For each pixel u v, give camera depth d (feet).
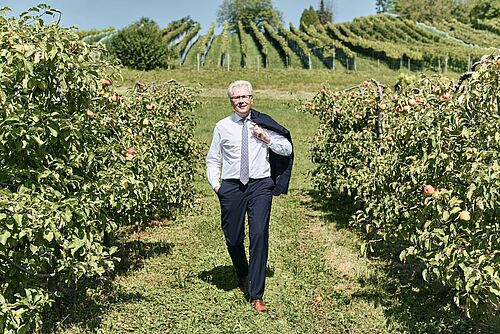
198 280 17.35
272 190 15.26
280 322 14.33
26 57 10.98
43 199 11.08
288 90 89.30
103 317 14.39
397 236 15.61
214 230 23.29
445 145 13.03
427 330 13.78
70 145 12.32
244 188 15.02
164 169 21.67
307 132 55.06
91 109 13.67
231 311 14.94
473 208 11.61
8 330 10.12
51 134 11.49
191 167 26.61
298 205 28.78
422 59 127.24
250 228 14.85
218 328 14.01
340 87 92.27
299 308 15.26
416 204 14.73
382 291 16.51
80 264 12.29
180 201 24.71
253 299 15.06
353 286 17.19
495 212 11.61
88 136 13.35
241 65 143.33
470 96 12.41
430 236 12.49
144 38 120.88
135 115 20.56
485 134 12.30
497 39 178.19
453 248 11.85
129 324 14.11
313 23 242.17
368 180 20.79
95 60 13.74
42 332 13.42
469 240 11.91
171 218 25.44
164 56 120.98
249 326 14.08
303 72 106.11
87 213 12.05
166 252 20.25
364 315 14.92
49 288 13.98
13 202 10.19
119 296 15.81
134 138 16.87
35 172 11.40
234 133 14.98
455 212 11.85
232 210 15.28
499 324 14.06
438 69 127.65
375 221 17.22
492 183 10.93
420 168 14.02
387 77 103.30
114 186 13.84
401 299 15.90
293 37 160.66
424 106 15.11
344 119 24.58
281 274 18.04
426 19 235.40
